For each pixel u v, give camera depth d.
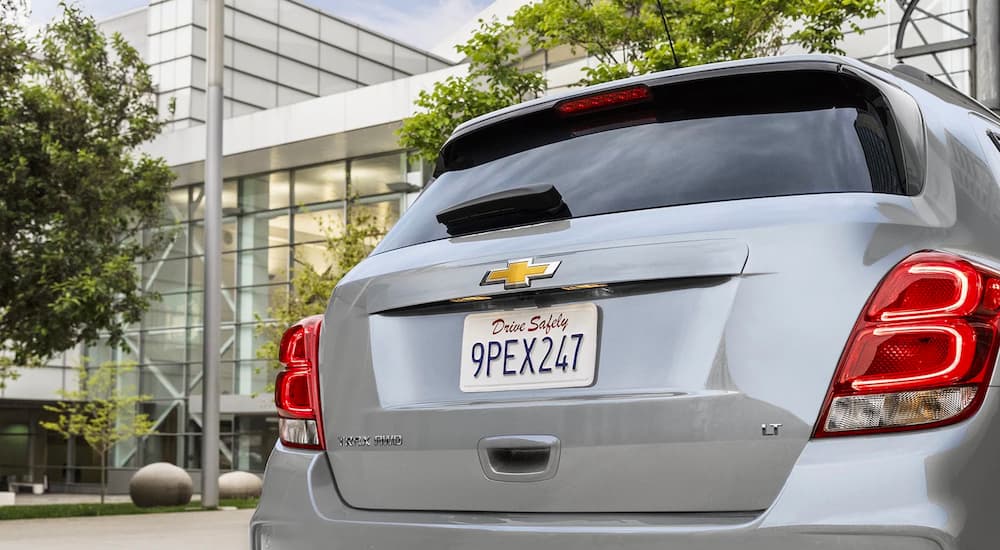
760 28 13.09
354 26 39.81
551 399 1.87
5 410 41.38
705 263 1.79
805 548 1.60
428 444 1.99
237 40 36.44
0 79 17.70
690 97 2.15
